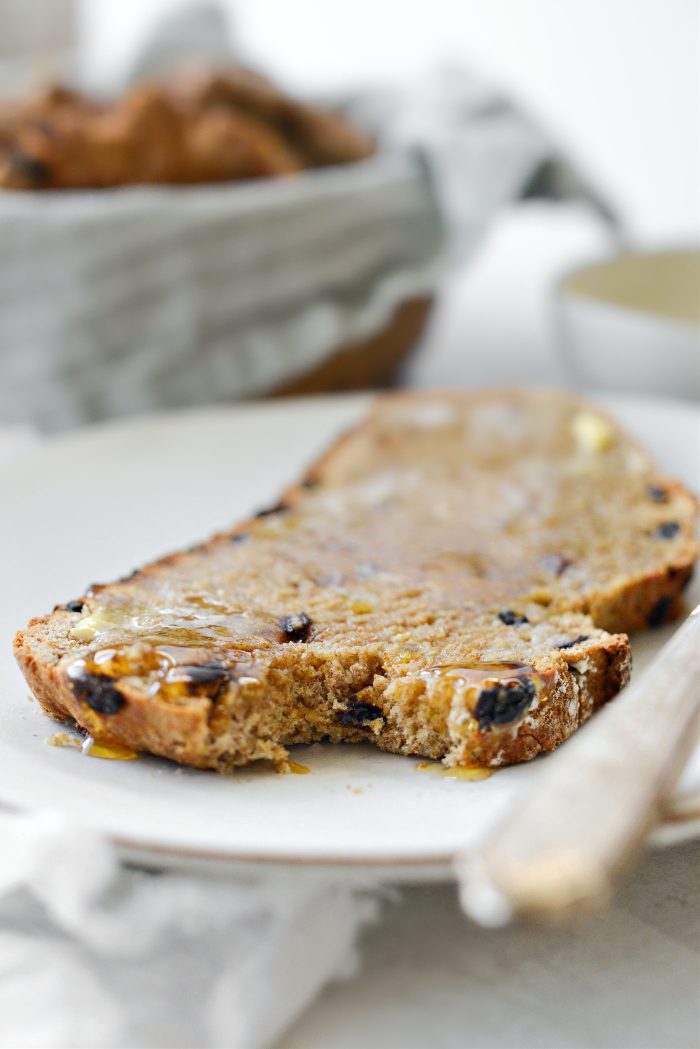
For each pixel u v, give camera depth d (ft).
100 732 1.36
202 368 2.05
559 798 1.12
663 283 2.27
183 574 1.55
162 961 1.25
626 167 3.30
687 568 1.55
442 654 1.42
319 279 2.06
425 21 3.66
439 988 1.24
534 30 3.38
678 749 1.17
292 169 2.25
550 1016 1.22
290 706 1.41
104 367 2.04
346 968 1.24
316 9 3.99
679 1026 1.21
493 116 2.45
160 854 1.23
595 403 1.92
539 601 1.52
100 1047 1.21
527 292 2.96
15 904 1.29
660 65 3.16
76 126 2.15
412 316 2.13
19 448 2.02
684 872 1.31
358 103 2.63
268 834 1.25
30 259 2.00
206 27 2.86
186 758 1.35
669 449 1.83
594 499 1.71
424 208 2.17
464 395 1.97
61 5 4.92
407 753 1.39
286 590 1.52
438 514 1.69
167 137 2.16
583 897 1.07
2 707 1.41
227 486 1.79
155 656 1.37
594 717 1.43
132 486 1.77
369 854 1.21
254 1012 1.21
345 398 1.96
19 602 1.56
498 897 1.07
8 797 1.28
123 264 2.01
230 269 2.03
